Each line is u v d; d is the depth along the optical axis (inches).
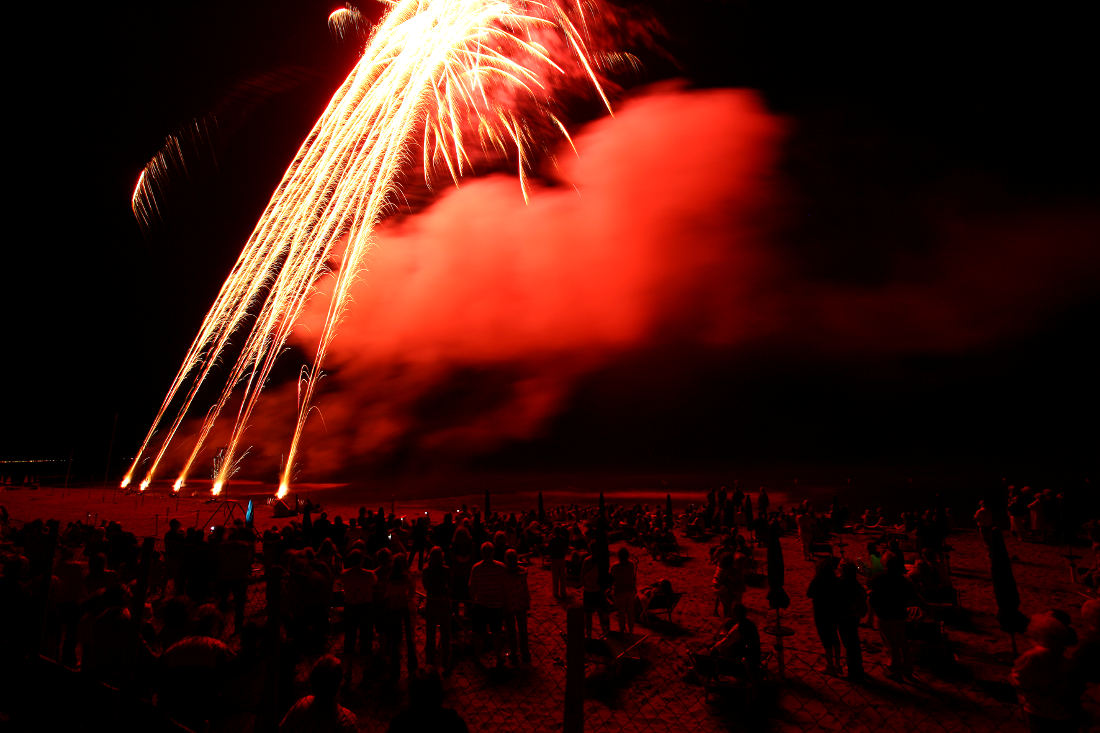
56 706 189.3
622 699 298.7
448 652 326.0
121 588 228.5
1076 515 812.6
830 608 323.6
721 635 332.5
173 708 173.3
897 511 1294.3
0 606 232.8
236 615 402.6
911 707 284.0
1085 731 182.9
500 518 836.6
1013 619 329.4
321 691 150.4
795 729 264.5
